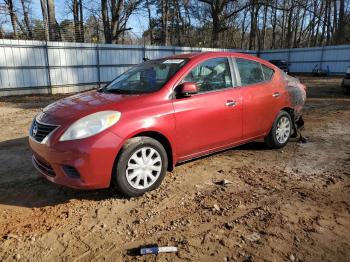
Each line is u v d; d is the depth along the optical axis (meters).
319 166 5.09
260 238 3.19
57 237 3.24
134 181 3.93
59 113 3.91
